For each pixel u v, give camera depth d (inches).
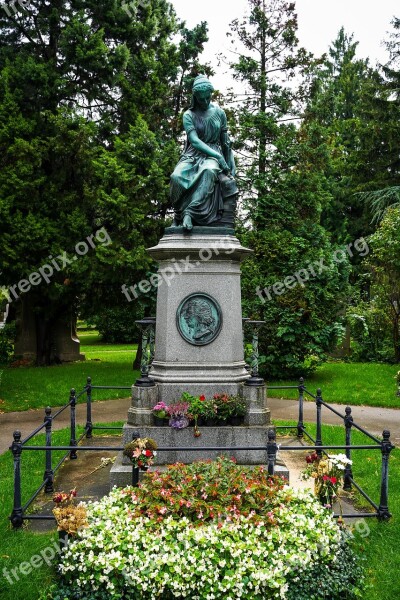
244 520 183.0
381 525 221.6
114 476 253.6
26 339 799.1
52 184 645.3
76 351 834.2
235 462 245.1
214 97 749.3
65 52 654.5
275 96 749.9
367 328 761.0
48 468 262.2
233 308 285.1
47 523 229.5
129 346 1183.6
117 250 623.2
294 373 608.1
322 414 455.8
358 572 184.2
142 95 699.4
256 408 268.5
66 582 177.3
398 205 759.7
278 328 584.1
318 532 182.4
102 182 627.5
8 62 649.0
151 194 641.0
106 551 175.3
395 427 412.2
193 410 261.6
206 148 296.7
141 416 267.6
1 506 247.9
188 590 166.1
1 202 611.2
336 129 1227.2
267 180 685.3
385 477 225.5
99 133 694.5
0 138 628.1
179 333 281.3
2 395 537.3
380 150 1092.5
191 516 189.2
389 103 1067.9
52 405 502.9
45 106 665.6
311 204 681.6
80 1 680.4
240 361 286.8
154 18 715.4
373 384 570.9
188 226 282.0
